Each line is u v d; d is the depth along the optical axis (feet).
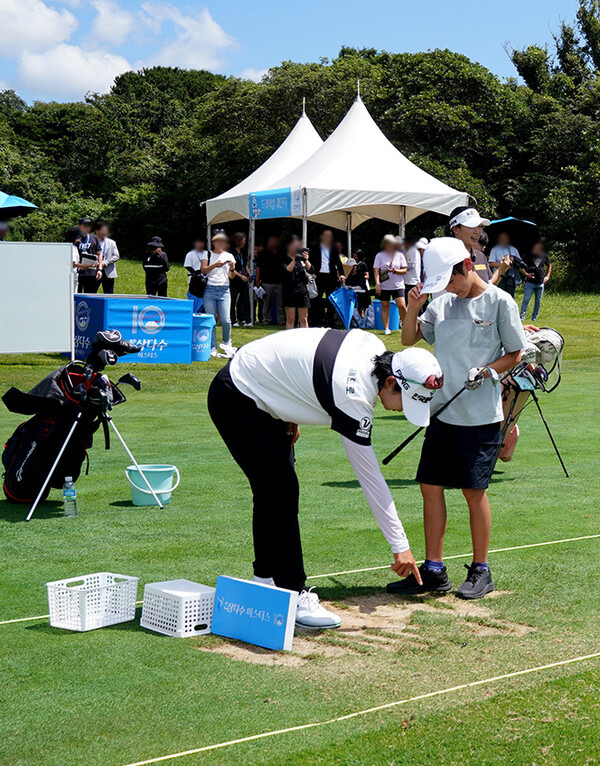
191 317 44.16
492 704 9.57
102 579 13.14
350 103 116.06
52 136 176.14
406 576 13.01
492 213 102.83
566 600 13.28
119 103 187.21
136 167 153.07
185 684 10.25
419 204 57.21
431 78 108.88
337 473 22.30
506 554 15.60
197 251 48.39
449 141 109.40
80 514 18.30
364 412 11.54
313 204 55.31
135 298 43.04
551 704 9.55
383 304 55.62
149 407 33.09
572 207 100.94
